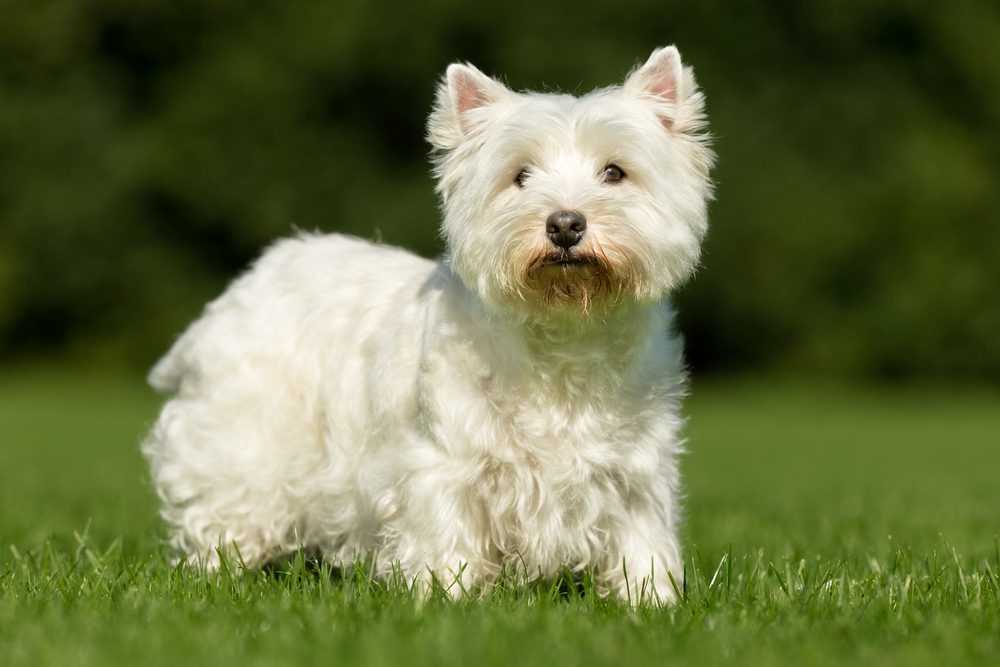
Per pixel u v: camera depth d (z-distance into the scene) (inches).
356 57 1365.7
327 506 274.7
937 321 1429.6
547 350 233.0
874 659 181.2
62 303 1412.4
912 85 1483.8
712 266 1363.2
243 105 1373.0
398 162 1418.6
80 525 359.6
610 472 238.5
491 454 235.1
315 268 289.0
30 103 1391.5
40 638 189.0
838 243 1385.3
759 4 1438.2
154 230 1412.4
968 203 1438.2
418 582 230.8
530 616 207.2
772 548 307.1
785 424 1122.0
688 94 253.1
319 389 275.3
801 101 1433.3
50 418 1035.9
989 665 179.5
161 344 1408.7
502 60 1348.4
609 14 1382.9
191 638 189.0
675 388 246.1
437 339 238.8
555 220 224.7
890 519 396.5
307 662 177.0
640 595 231.1
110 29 1438.2
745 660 181.0
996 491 545.3
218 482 281.3
